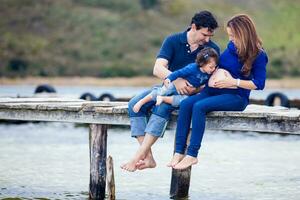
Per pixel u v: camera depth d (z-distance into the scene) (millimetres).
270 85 63125
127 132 25000
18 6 79625
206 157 19359
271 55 73188
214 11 83000
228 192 14672
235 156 19578
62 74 67438
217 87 11656
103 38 74875
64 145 21625
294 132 11484
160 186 15148
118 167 17500
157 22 79438
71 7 80562
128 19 79250
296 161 18781
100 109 12812
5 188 14984
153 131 11992
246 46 11586
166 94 11969
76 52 71812
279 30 80875
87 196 14188
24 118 13672
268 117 11586
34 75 66875
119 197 14031
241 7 85375
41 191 14695
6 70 67500
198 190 14836
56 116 13375
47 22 77250
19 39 73375
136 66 69438
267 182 15797
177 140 11742
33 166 17750
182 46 12469
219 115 11734
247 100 11969
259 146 21656
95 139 13336
